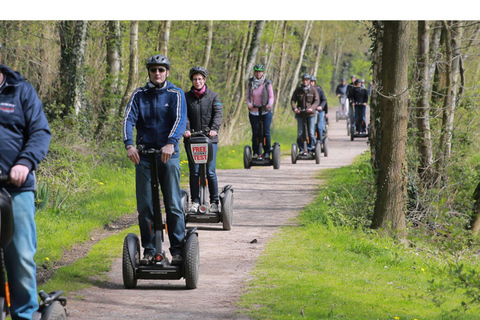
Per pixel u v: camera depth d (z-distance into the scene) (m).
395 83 26.06
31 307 9.59
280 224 26.98
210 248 22.12
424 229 26.92
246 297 15.70
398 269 21.53
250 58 72.81
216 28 74.75
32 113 9.41
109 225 26.58
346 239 24.61
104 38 49.28
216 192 24.98
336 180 37.75
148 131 15.85
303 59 119.88
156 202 15.66
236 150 58.25
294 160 48.34
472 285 16.02
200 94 23.98
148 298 15.54
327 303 15.47
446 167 31.91
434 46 41.81
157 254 16.16
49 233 23.11
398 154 26.72
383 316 14.72
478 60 38.00
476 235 29.00
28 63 47.50
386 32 25.98
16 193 9.26
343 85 108.19
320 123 50.34
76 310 14.31
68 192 30.02
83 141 39.75
